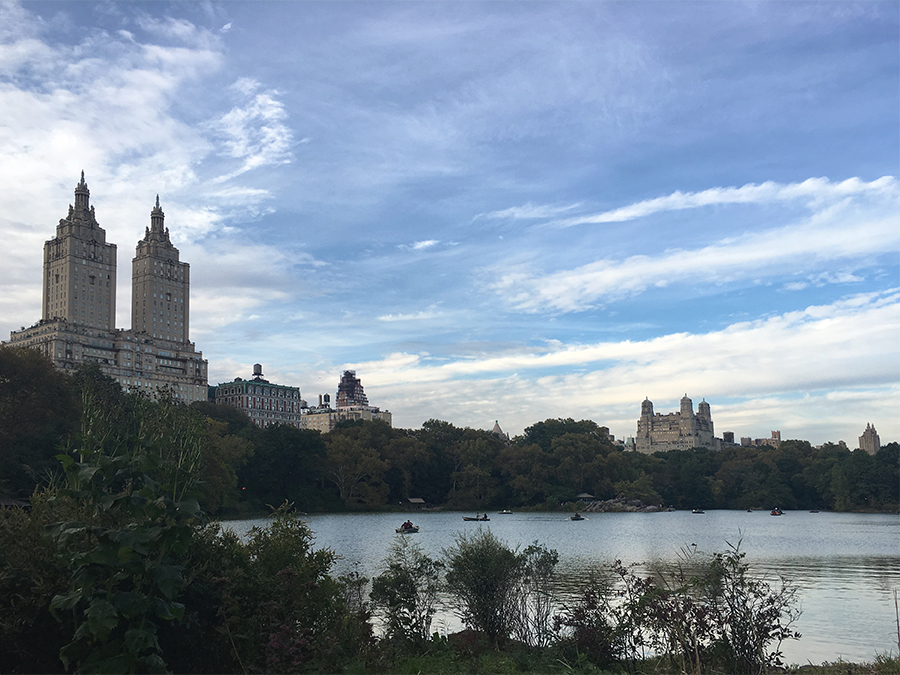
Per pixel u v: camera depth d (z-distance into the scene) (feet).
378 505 500.74
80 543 33.65
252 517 376.48
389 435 576.20
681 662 45.14
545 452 574.97
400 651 50.78
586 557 174.19
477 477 540.52
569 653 52.11
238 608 37.09
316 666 39.47
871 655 72.23
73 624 33.01
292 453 463.01
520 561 62.34
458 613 65.36
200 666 36.60
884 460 542.16
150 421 38.04
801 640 80.23
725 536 265.75
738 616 47.70
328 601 43.68
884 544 231.09
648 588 51.52
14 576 33.22
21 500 180.65
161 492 34.91
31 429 243.40
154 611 32.17
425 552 162.91
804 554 196.54
